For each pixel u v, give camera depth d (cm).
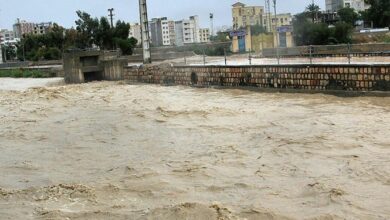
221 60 4856
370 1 8769
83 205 1150
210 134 1981
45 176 1467
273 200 1129
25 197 1242
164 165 1504
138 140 1947
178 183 1298
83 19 9744
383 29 7419
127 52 8919
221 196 1177
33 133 2223
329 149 1580
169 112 2586
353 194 1139
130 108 2870
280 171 1370
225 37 9950
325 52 4066
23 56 11212
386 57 3381
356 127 1905
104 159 1655
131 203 1152
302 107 2527
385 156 1456
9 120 2670
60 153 1784
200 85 3953
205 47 7269
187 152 1681
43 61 9381
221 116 2392
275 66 3228
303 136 1806
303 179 1281
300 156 1519
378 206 1060
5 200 1224
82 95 3803
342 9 9188
